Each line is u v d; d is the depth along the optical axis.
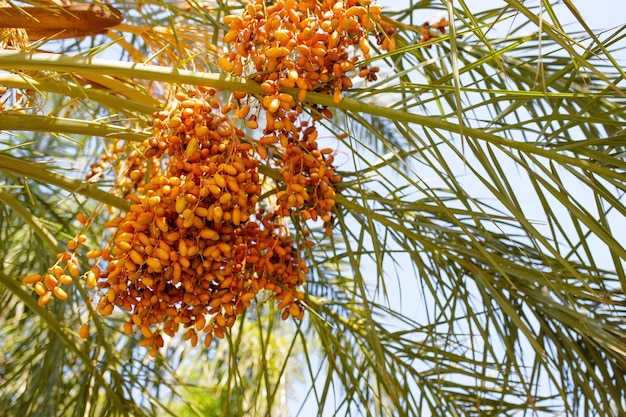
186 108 1.75
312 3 1.76
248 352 2.63
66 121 1.84
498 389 2.23
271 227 1.86
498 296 1.92
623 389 2.04
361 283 1.83
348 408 2.04
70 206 2.50
